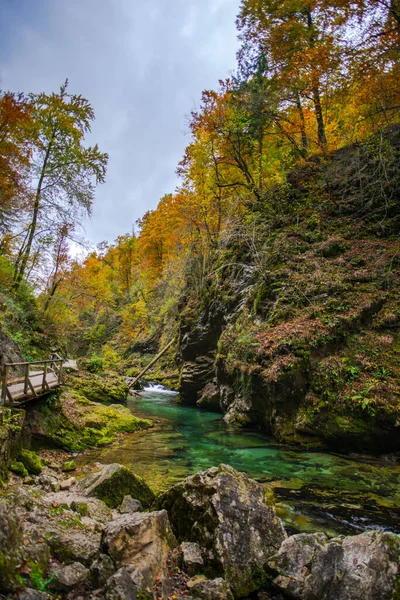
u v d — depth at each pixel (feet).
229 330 54.54
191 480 15.43
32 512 13.82
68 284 79.15
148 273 139.64
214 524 13.19
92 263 185.37
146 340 121.29
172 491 15.99
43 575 9.99
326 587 11.63
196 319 71.46
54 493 20.02
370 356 33.88
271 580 12.38
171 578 11.71
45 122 64.49
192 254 80.53
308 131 72.95
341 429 31.37
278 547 13.73
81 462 30.53
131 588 9.77
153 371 102.89
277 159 74.64
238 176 78.38
